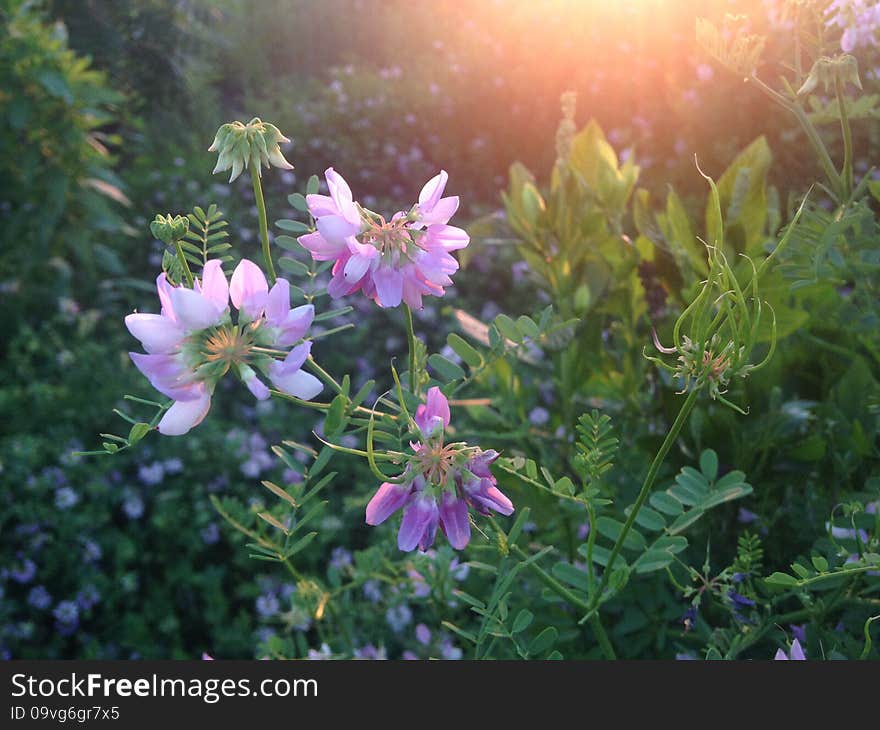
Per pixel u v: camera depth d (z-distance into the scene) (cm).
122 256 72
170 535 44
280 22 134
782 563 24
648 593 24
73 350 53
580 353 30
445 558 27
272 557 19
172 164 88
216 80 117
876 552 18
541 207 31
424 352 20
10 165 61
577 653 25
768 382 25
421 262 16
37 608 41
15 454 44
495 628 20
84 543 42
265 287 14
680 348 15
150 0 86
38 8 73
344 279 16
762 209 26
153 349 14
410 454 16
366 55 136
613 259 31
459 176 96
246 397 56
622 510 26
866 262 22
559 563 20
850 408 24
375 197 95
